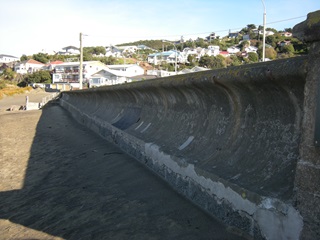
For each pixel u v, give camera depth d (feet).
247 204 9.73
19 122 52.75
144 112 24.21
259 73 9.81
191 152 14.66
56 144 31.68
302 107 9.13
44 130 42.14
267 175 9.75
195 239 10.37
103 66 311.88
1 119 58.59
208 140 14.05
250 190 9.70
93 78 280.72
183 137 16.37
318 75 7.77
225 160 12.05
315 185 7.73
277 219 8.61
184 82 14.99
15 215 15.14
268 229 8.91
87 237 11.73
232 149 12.07
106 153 24.36
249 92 11.12
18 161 26.03
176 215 12.25
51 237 12.26
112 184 17.15
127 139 23.56
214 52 359.87
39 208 15.58
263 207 9.05
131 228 11.83
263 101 10.76
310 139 7.90
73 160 24.17
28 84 313.73
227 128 13.00
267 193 9.11
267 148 10.38
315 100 7.82
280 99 9.93
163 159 16.51
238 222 10.18
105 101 38.58
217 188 11.42
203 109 15.43
